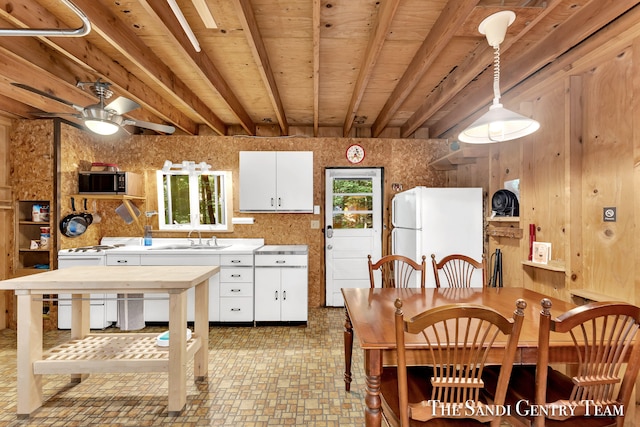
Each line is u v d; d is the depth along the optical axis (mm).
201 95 3365
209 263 3502
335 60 2611
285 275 3555
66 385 2354
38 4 1898
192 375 2498
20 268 3514
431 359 1367
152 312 3512
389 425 1458
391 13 1796
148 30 2209
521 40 2186
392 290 2348
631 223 1934
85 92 2768
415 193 3170
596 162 2170
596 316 1204
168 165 4023
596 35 1957
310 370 2576
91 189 3623
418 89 3162
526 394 1493
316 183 4281
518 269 3006
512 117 1697
